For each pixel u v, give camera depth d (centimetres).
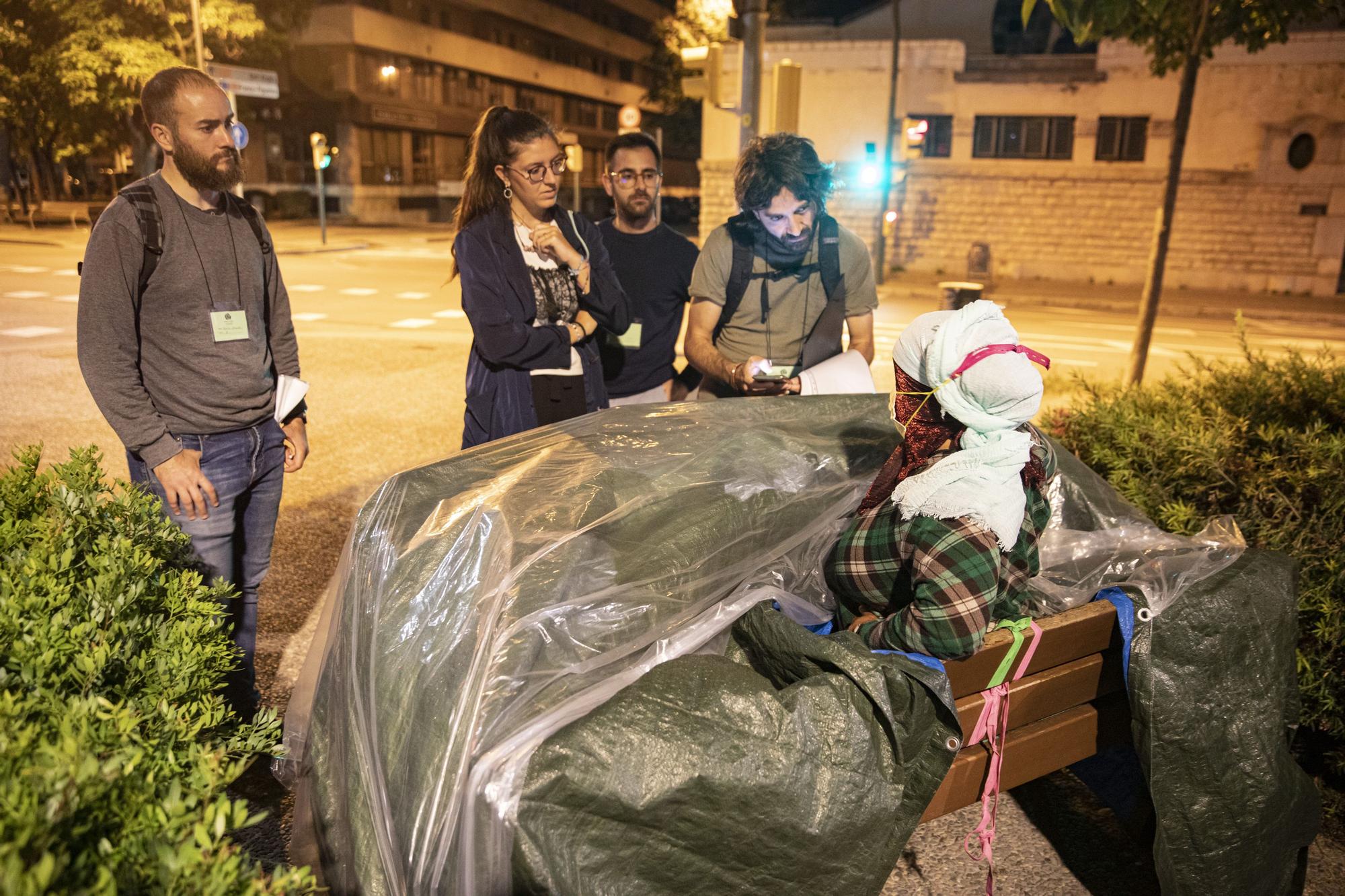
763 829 147
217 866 98
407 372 870
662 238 375
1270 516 291
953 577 167
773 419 242
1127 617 195
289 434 274
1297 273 1895
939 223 2125
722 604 182
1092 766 242
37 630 138
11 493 188
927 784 164
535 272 286
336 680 181
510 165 273
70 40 2270
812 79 2109
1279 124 1853
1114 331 1360
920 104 2070
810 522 205
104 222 225
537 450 213
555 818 136
